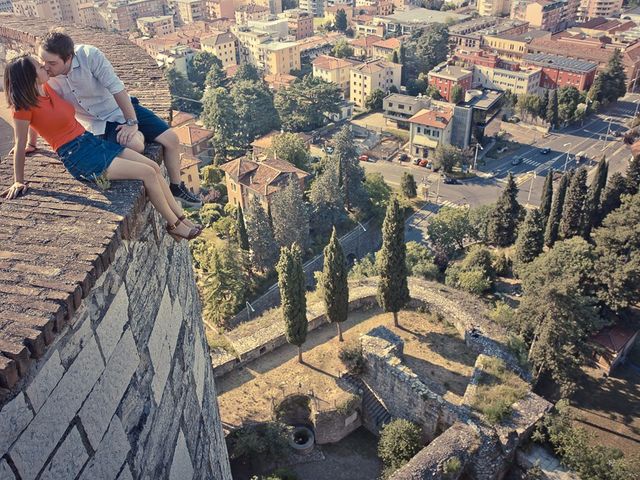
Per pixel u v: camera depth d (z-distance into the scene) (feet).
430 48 416.67
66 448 17.75
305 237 194.59
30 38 56.03
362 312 120.57
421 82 377.30
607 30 453.99
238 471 93.76
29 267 18.69
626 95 382.83
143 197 23.62
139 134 25.68
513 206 195.83
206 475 30.76
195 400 29.66
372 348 103.19
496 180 282.56
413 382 96.32
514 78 364.99
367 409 104.12
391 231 104.68
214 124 288.51
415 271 157.58
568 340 124.67
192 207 224.33
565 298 122.42
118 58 49.01
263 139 289.12
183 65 412.98
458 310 116.37
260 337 110.11
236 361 105.50
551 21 522.47
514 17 527.81
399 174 289.74
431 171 291.38
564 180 176.24
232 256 162.40
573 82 365.40
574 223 180.45
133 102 28.04
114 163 23.18
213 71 381.40
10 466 15.47
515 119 348.38
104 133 25.04
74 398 18.12
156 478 23.89
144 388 22.94
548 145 319.27
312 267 193.67
